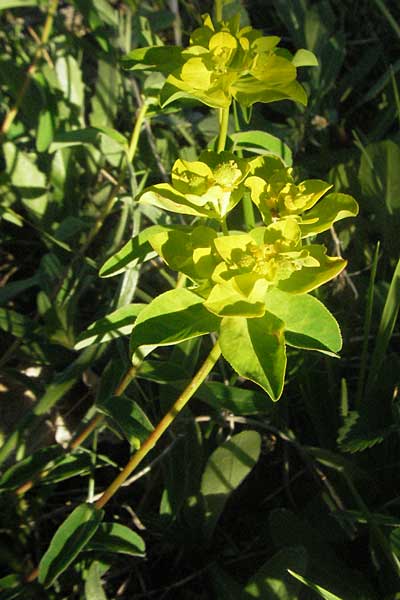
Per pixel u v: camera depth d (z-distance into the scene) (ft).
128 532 0.74
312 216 0.61
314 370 0.91
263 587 0.72
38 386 0.95
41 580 0.68
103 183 1.14
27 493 0.87
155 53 0.72
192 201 0.61
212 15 1.27
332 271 0.57
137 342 0.60
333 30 1.37
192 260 0.60
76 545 0.68
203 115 1.23
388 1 1.40
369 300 0.84
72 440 0.83
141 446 0.68
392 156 1.00
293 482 0.93
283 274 0.57
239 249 0.57
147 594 0.83
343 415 0.85
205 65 0.65
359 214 1.08
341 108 1.35
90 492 0.77
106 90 1.12
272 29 1.45
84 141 0.86
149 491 0.87
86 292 1.07
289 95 0.66
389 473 0.86
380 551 0.78
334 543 0.84
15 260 1.14
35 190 1.04
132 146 0.89
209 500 0.82
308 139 1.22
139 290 0.96
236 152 0.89
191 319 0.62
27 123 1.16
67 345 0.97
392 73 1.15
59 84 1.10
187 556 0.86
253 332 0.59
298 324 0.59
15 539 0.83
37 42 1.22
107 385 0.82
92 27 1.09
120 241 1.03
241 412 0.79
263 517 0.90
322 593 0.65
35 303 1.10
